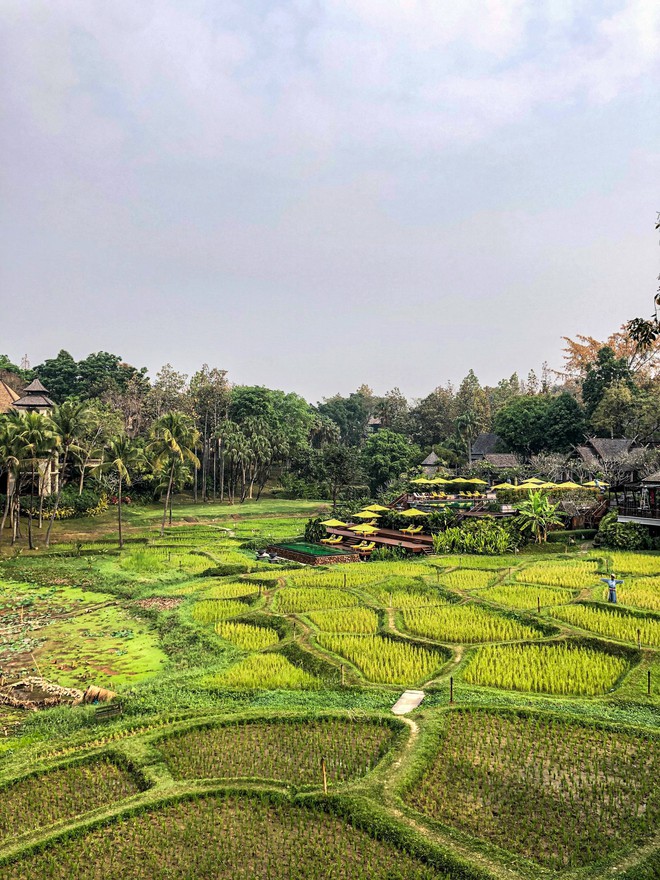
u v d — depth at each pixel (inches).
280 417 5812.0
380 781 761.0
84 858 652.7
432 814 701.9
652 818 677.9
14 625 1583.4
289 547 2512.3
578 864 609.3
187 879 614.2
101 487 3735.2
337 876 608.7
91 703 1083.9
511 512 2662.4
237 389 5659.5
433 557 2165.4
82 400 5000.0
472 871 597.3
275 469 5826.8
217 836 679.1
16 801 770.8
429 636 1321.4
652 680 1042.7
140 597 1820.9
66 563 2359.7
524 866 604.7
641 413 3939.5
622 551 2161.7
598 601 1476.4
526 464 4729.3
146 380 5433.1
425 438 6333.7
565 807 706.2
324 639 1318.9
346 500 4284.0
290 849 652.7
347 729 924.6
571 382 6466.5
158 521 3558.1
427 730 888.3
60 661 1314.0
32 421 2709.2
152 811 727.7
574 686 1045.8
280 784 768.9
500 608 1467.8
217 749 877.2
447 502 3034.0
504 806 711.7
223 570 2081.7
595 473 3595.0
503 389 7170.3
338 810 710.5
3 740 952.9
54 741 928.3
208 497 4771.2
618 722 902.4
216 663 1235.9
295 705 1014.4
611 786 745.0
